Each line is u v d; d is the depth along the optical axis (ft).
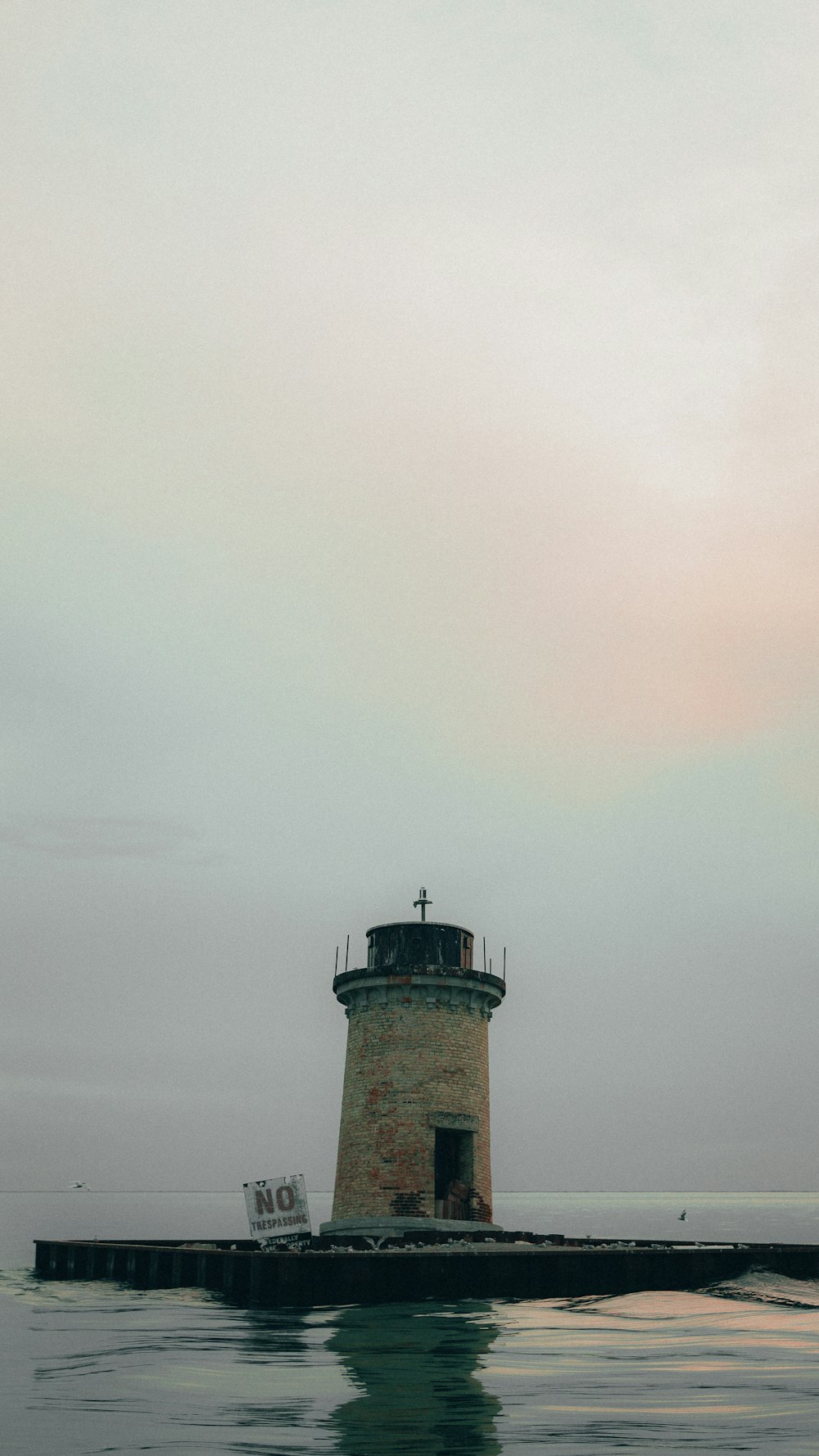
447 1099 150.00
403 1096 149.28
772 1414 61.67
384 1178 146.51
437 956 158.20
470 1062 154.20
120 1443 55.21
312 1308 110.11
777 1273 127.65
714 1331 94.53
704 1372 75.00
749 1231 492.13
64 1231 442.91
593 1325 98.32
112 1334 97.50
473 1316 104.12
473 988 154.40
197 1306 119.14
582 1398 66.85
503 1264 116.37
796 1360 79.92
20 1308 120.88
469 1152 151.53
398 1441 55.72
